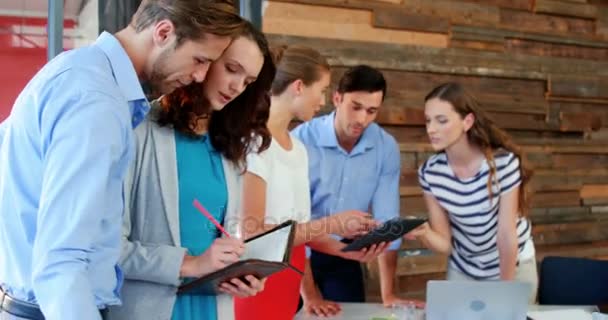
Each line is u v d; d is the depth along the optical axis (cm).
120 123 133
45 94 133
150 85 153
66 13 303
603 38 502
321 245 267
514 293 221
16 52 296
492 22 457
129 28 148
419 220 222
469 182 282
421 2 430
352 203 307
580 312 250
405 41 426
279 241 180
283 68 243
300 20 391
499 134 285
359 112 285
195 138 174
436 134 278
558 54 486
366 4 410
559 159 486
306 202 254
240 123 182
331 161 302
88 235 125
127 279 163
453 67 441
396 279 419
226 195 181
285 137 250
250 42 168
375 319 245
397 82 424
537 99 475
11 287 140
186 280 171
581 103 496
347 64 404
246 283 173
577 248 482
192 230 172
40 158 133
